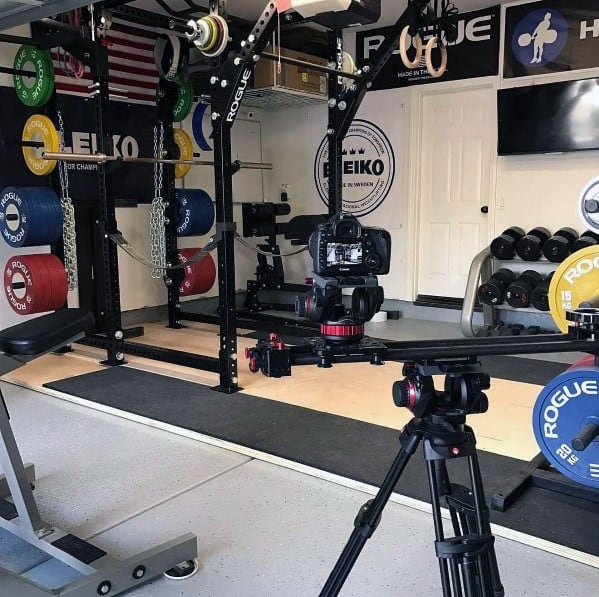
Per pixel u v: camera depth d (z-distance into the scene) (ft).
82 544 7.44
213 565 7.58
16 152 17.39
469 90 19.84
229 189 13.29
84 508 8.93
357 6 8.59
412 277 21.63
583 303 6.54
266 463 10.36
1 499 8.54
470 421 11.69
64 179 16.16
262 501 9.11
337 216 4.68
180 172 19.83
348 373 15.02
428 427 4.77
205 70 18.43
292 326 19.10
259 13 19.38
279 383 14.28
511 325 18.39
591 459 7.55
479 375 4.84
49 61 15.51
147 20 16.71
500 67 18.92
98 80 14.69
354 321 4.63
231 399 13.21
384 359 4.61
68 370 15.65
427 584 7.14
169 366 15.85
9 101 17.11
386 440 10.91
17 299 15.97
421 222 21.52
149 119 20.59
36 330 6.98
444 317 20.93
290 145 24.06
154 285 21.52
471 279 17.87
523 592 6.93
